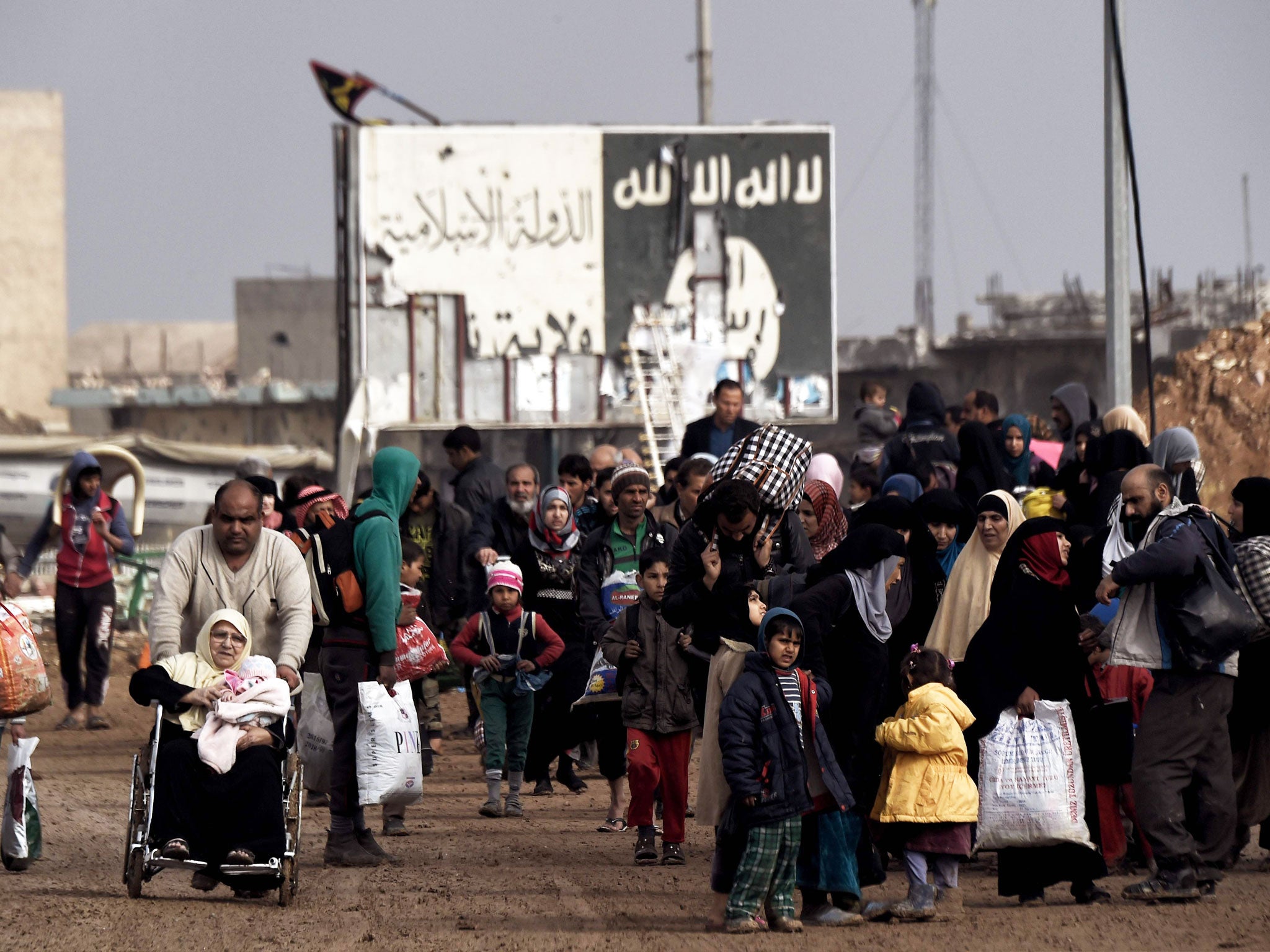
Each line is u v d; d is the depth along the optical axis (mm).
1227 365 125938
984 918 29266
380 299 103938
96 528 63000
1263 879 33656
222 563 31891
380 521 35344
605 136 106625
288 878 30500
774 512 32375
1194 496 41281
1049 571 30797
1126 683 34625
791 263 108562
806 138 108625
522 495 51062
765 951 26156
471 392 104938
